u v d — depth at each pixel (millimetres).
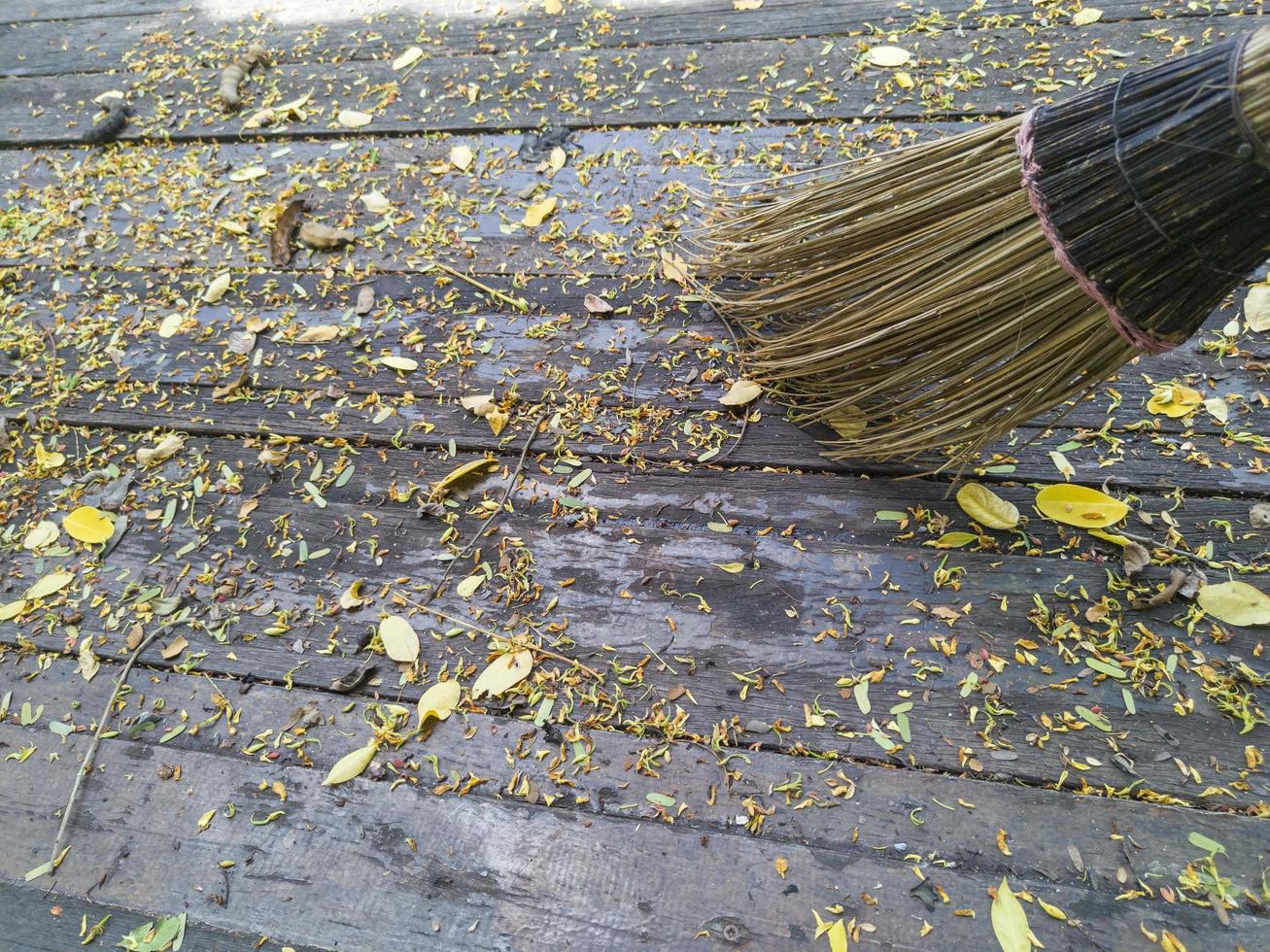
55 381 1712
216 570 1421
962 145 1194
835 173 1700
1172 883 1033
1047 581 1274
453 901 1093
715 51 2031
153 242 1926
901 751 1154
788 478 1425
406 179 1937
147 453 1569
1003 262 1123
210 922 1105
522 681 1255
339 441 1558
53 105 2262
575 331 1637
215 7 2428
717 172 1815
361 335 1694
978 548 1319
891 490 1392
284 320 1741
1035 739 1146
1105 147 959
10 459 1616
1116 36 1863
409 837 1142
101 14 2480
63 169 2117
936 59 1909
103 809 1206
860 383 1396
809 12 2055
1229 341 1466
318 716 1256
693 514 1401
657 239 1735
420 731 1222
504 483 1472
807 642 1257
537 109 2008
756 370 1515
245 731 1254
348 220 1875
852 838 1096
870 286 1318
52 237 1973
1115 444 1390
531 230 1801
